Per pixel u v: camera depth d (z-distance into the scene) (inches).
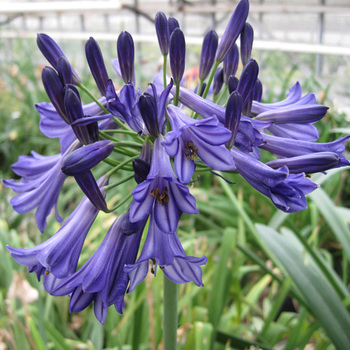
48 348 12.9
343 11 42.4
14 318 12.1
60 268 7.1
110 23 60.2
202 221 21.1
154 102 6.7
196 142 6.8
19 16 62.5
